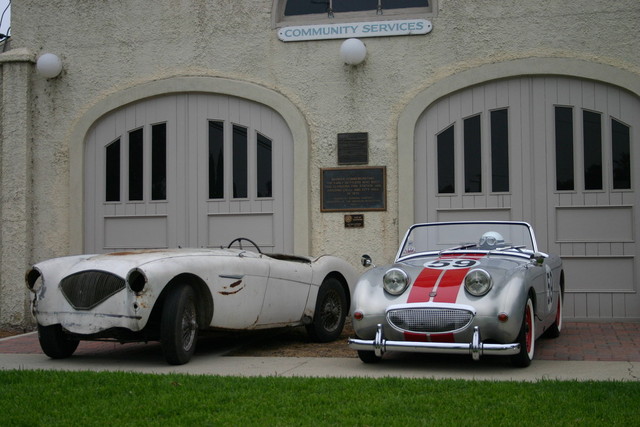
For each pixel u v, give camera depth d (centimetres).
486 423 385
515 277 563
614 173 873
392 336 560
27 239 993
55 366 618
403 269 612
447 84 904
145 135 995
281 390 473
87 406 438
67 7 1013
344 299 795
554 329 732
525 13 889
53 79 1010
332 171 924
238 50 964
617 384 474
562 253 877
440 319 545
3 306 986
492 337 541
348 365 602
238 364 614
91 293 591
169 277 585
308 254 920
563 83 888
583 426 377
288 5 979
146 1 993
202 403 438
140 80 991
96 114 998
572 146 885
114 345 758
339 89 933
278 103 945
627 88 862
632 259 862
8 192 998
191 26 979
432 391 464
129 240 995
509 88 900
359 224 914
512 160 895
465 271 584
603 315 866
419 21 912
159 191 990
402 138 908
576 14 878
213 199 970
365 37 927
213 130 977
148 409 426
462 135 908
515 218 890
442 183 911
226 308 631
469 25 904
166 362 623
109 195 1005
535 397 439
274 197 948
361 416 402
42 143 1009
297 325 720
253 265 662
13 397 465
